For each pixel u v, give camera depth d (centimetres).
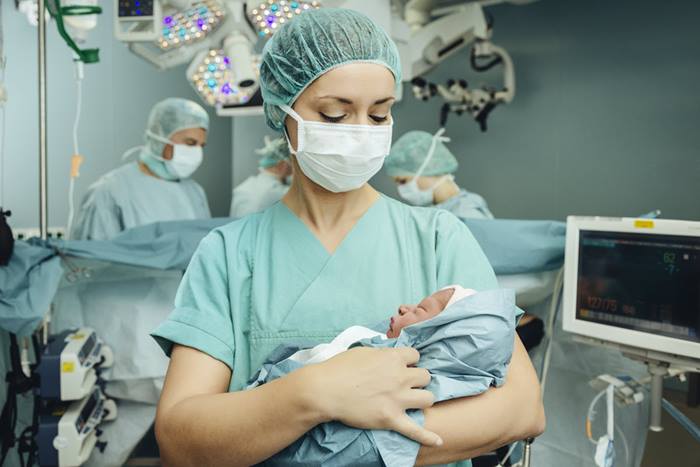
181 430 61
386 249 81
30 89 338
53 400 159
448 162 263
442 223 83
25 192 338
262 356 75
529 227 150
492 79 352
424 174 262
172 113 273
